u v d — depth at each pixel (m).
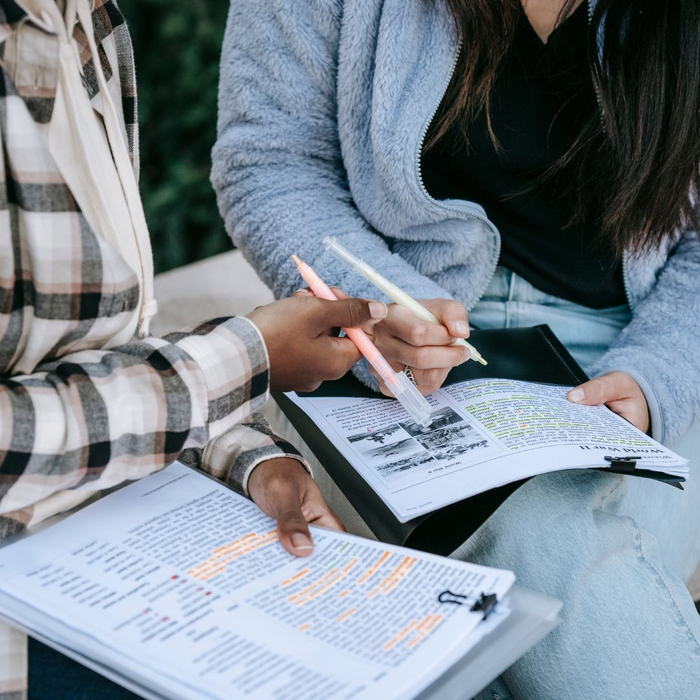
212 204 2.94
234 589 0.70
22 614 0.67
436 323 1.01
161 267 2.93
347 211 1.31
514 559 0.99
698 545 1.30
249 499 0.85
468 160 1.25
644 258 1.29
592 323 1.36
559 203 1.27
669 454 0.99
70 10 0.78
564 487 1.05
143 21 2.75
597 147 1.21
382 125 1.18
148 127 2.88
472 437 0.97
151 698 0.62
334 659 0.62
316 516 0.87
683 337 1.23
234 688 0.60
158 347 0.78
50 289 0.74
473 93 1.17
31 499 0.72
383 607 0.68
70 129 0.79
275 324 0.85
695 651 0.92
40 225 0.72
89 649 0.64
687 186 1.21
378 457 0.94
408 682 0.60
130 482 0.88
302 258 1.24
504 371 1.14
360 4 1.16
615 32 1.14
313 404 1.05
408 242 1.31
